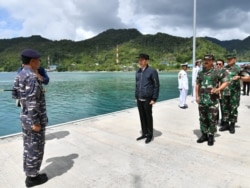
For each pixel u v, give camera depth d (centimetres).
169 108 888
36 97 296
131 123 659
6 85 3291
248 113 777
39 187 323
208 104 465
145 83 487
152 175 354
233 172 361
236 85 548
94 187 322
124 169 374
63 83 3650
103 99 1819
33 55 301
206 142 495
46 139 519
